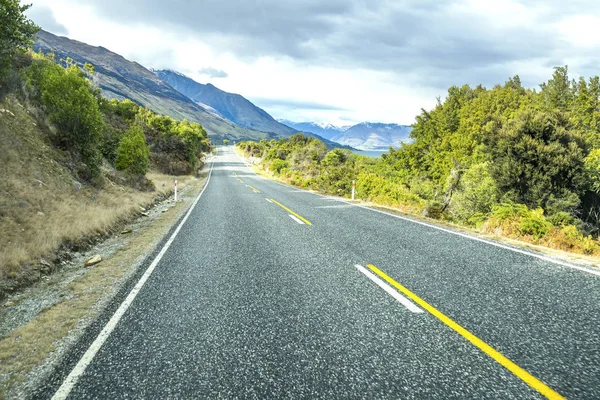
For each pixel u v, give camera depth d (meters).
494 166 16.98
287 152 62.12
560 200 14.35
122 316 4.12
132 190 18.20
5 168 10.15
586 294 4.42
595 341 3.25
